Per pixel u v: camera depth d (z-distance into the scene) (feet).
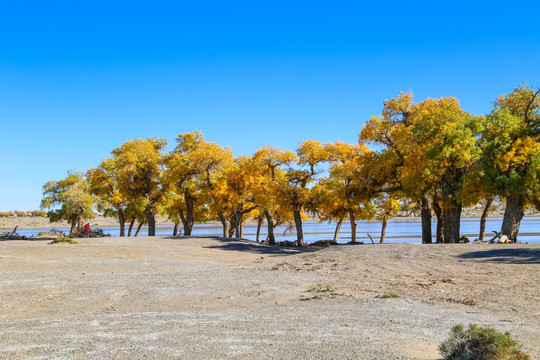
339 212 161.68
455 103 133.39
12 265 75.46
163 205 203.92
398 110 138.21
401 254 91.76
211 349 24.21
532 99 115.34
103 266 78.84
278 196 150.10
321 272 68.85
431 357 21.62
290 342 25.40
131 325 32.12
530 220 430.20
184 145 183.52
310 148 155.02
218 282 57.67
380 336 26.45
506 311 35.24
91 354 23.81
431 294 45.03
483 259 75.31
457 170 122.83
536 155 103.09
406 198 149.79
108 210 225.97
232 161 176.04
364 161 145.79
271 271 71.15
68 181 194.29
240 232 195.31
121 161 184.03
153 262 88.17
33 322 34.96
